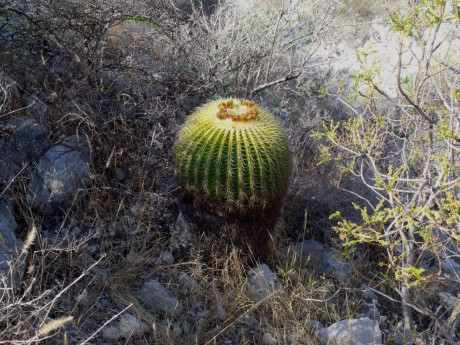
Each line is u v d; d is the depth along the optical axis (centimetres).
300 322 150
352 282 179
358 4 417
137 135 184
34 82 183
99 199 166
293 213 197
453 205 117
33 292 128
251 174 142
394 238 169
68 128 174
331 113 265
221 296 153
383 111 226
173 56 229
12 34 192
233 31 249
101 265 150
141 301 146
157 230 164
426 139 165
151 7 235
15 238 140
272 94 262
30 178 159
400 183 188
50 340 121
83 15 196
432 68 168
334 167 207
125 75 198
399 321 170
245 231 154
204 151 143
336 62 327
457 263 208
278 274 169
